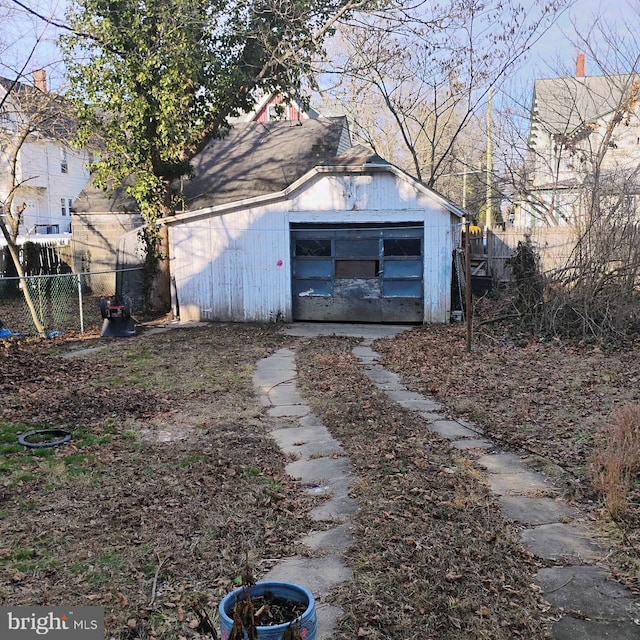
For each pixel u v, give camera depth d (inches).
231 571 144.9
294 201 595.8
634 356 412.5
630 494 186.9
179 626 122.9
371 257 597.0
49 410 283.7
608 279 478.0
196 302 625.3
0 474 204.8
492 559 150.3
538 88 1015.6
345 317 605.6
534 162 888.9
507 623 124.7
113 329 512.1
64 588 135.4
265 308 612.7
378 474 207.6
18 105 565.9
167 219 613.9
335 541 161.2
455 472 211.2
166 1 552.7
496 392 327.3
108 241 828.0
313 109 1086.4
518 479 208.1
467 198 1494.8
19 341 466.6
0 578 138.8
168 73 562.6
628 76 727.7
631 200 523.8
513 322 513.3
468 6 759.1
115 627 121.6
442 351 441.7
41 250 796.6
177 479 202.5
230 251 613.9
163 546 155.9
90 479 201.0
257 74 631.2
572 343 458.0
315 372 379.6
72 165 1236.5
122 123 597.0
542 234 729.6
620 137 850.1
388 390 337.4
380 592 135.0
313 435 256.4
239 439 248.5
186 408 296.0
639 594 136.8
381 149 1306.6
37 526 166.2
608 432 239.0
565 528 170.9
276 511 179.6
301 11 591.2
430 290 580.7
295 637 88.5
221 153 846.5
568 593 137.3
